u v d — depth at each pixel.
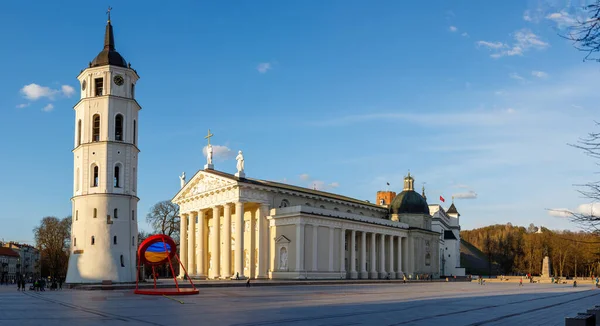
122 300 45.31
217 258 99.31
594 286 115.69
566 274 194.12
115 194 76.44
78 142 80.31
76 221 76.62
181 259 108.19
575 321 25.53
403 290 71.06
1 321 29.09
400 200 132.38
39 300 45.84
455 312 38.28
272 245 97.19
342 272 101.44
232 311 35.66
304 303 43.47
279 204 101.62
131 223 78.25
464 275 178.88
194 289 59.62
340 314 34.84
